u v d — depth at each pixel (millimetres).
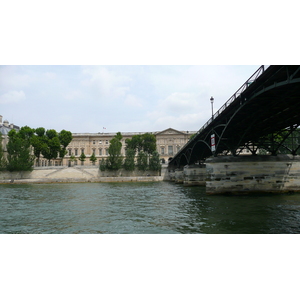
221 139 30094
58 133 101625
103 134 122062
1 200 30719
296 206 21250
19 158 79312
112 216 19703
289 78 15188
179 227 15672
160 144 114938
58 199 31359
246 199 25750
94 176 81250
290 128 28484
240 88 21500
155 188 47688
